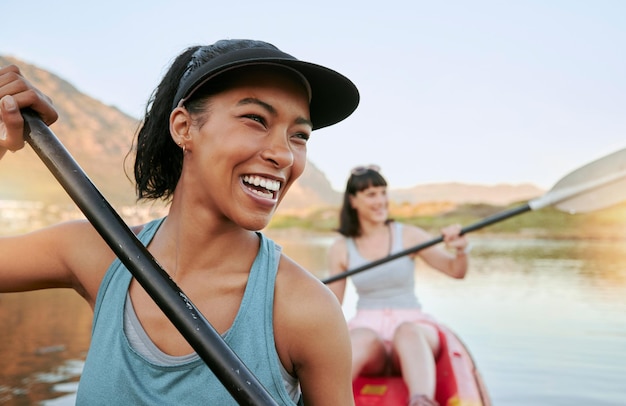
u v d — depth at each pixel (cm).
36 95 123
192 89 116
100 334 119
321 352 117
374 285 409
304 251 2114
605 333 733
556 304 984
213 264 121
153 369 113
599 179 412
